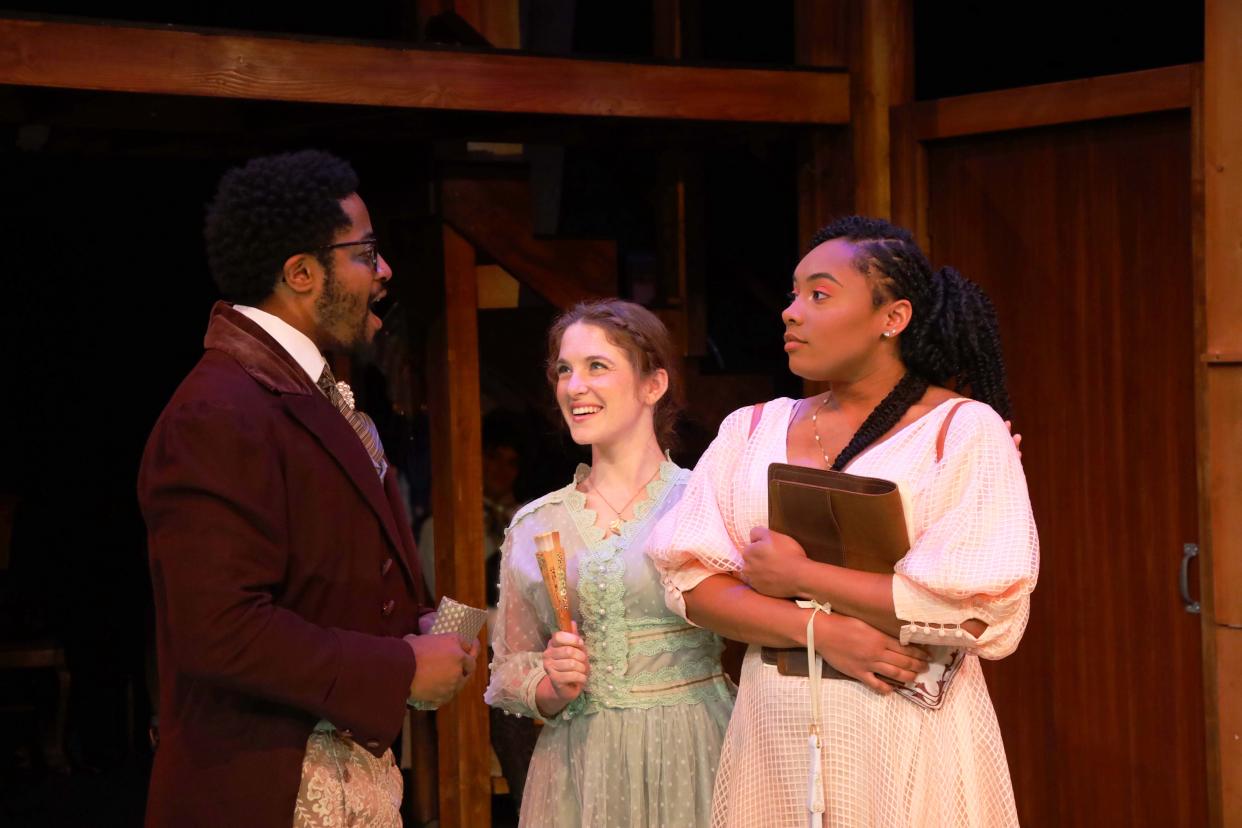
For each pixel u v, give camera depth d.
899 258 6.29
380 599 6.13
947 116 11.09
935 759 6.03
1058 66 14.02
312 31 15.09
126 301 17.36
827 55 11.58
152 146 11.91
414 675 5.84
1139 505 10.44
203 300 17.58
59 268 17.08
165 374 17.50
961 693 6.18
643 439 7.44
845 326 6.26
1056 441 10.88
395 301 12.96
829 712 6.09
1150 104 10.03
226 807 5.70
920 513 5.97
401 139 11.52
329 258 6.16
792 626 6.09
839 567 6.07
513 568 7.38
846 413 6.48
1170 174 10.14
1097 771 10.74
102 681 16.27
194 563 5.46
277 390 5.89
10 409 16.88
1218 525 9.64
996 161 11.05
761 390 14.16
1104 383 10.58
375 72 9.80
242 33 9.41
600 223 17.03
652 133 11.77
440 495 11.73
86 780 15.12
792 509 6.10
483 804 11.64
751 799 6.32
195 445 5.55
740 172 16.61
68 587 16.47
